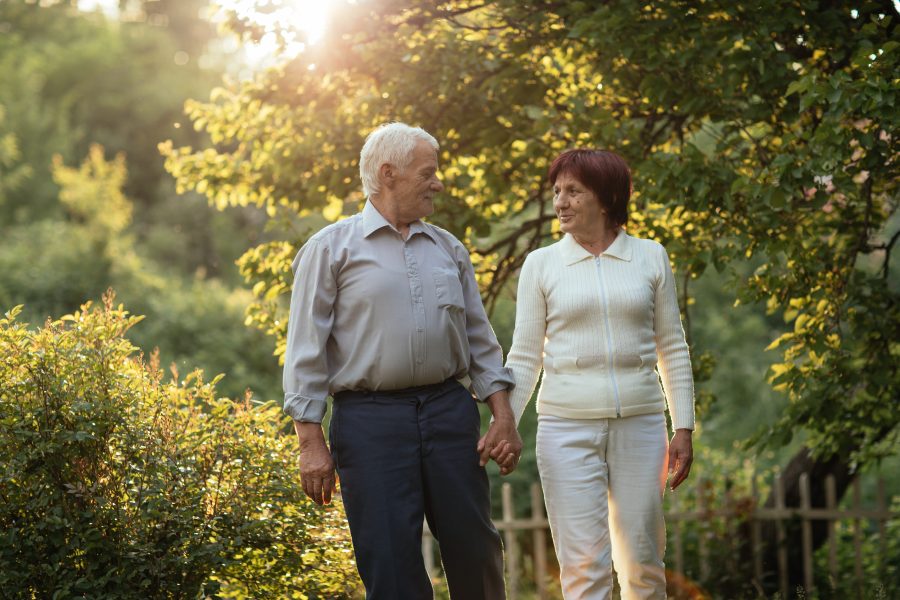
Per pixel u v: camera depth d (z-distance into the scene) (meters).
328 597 3.92
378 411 3.09
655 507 3.31
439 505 3.12
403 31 5.71
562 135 5.64
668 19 4.94
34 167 23.12
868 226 5.12
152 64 31.38
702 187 4.62
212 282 18.11
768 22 4.69
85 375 3.59
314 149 5.85
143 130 29.98
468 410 3.18
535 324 3.39
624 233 3.43
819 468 6.80
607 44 4.96
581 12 5.12
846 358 5.12
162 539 3.53
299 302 3.12
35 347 3.63
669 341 3.39
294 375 3.08
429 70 5.64
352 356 3.09
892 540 6.84
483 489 3.18
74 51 29.58
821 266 4.95
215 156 6.48
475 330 3.32
